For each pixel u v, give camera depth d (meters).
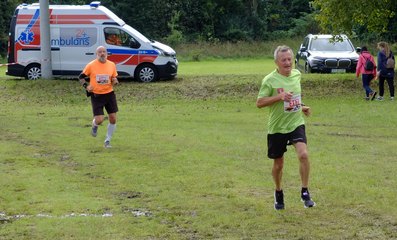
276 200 8.48
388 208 8.48
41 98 22.86
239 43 51.75
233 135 14.91
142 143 13.89
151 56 25.50
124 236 7.53
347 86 23.73
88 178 10.62
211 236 7.52
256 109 20.03
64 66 25.91
